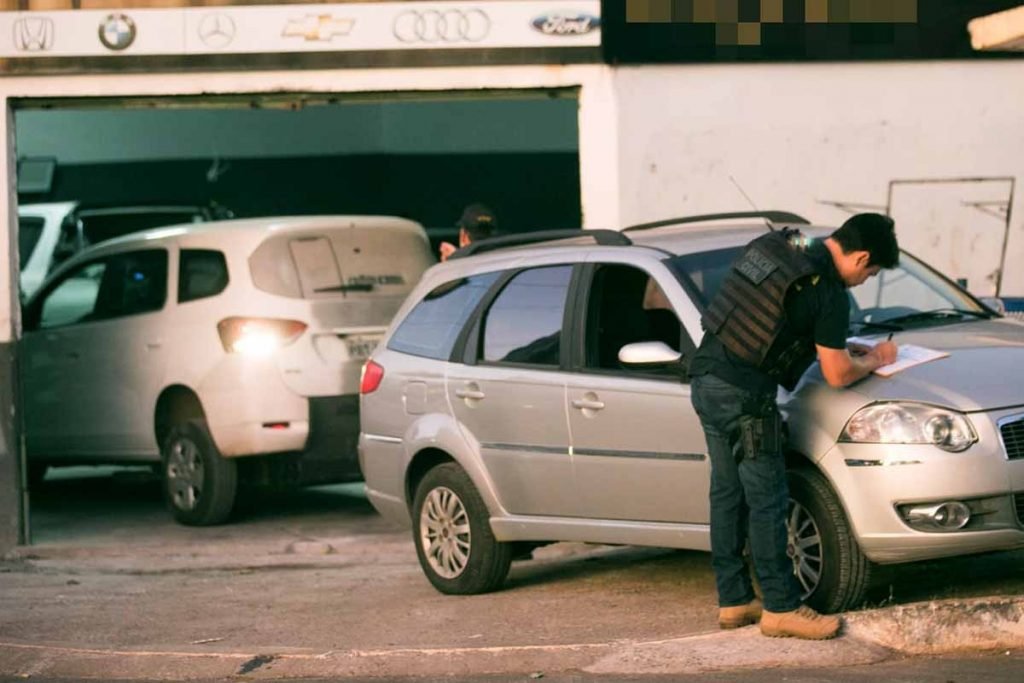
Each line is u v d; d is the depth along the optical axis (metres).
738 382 8.45
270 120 27.45
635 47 13.35
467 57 13.34
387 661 8.80
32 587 12.27
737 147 13.44
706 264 9.77
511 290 10.70
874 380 8.77
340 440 14.52
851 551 8.73
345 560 13.16
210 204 21.61
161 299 15.16
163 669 9.06
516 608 10.31
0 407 13.69
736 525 8.77
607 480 9.80
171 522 15.14
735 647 8.48
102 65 13.52
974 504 8.50
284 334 14.41
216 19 13.45
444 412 10.84
